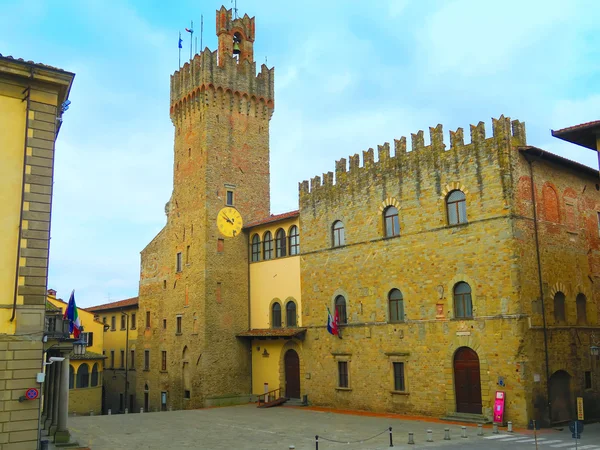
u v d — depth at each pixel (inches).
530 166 1536.7
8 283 971.3
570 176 1668.3
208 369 2101.4
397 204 1740.9
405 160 1733.5
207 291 2155.5
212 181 2257.6
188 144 2388.0
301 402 1972.2
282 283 2130.9
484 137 1534.2
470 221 1536.7
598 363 1599.4
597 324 1640.0
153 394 2448.3
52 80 1040.8
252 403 2154.3
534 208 1512.1
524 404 1363.2
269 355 2148.1
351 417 1633.9
